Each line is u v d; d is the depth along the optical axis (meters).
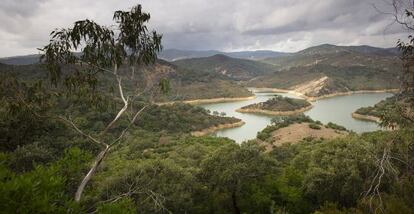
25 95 12.41
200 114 134.38
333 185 25.05
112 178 24.03
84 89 12.78
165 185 25.91
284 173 29.19
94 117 72.81
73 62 12.50
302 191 26.48
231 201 27.39
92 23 12.00
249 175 27.08
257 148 29.67
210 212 27.38
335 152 30.20
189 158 53.81
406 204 11.59
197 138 88.31
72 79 12.55
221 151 29.66
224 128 128.38
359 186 23.27
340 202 25.14
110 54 12.86
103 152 11.72
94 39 12.26
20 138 25.23
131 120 13.34
